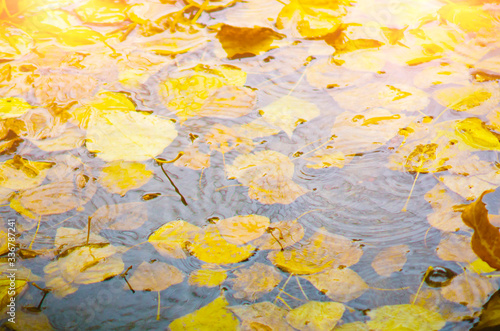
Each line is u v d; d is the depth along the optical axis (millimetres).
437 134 871
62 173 859
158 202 845
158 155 869
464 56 925
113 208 843
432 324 790
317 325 792
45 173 859
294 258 817
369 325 791
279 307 798
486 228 824
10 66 928
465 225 826
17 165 862
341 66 923
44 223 835
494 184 842
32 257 820
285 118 888
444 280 805
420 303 798
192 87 911
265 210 839
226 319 795
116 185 854
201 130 882
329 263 814
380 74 915
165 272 814
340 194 845
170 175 858
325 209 838
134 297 806
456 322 790
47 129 883
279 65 927
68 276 813
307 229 830
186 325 794
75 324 798
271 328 791
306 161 862
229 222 834
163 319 798
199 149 871
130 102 901
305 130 880
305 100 899
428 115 883
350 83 910
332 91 904
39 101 902
